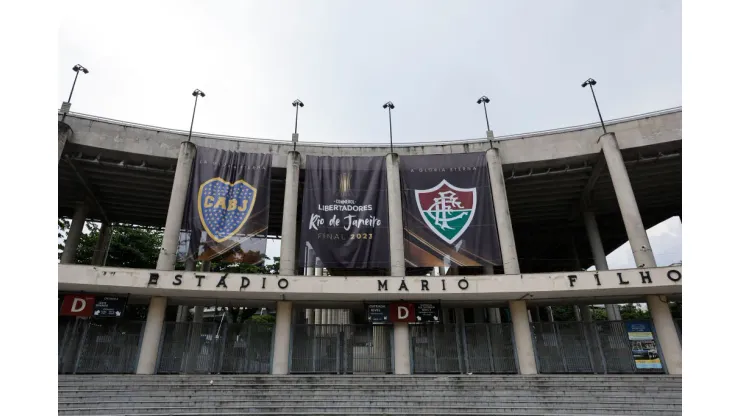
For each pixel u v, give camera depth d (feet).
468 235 72.02
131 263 106.63
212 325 65.05
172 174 79.05
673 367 59.57
